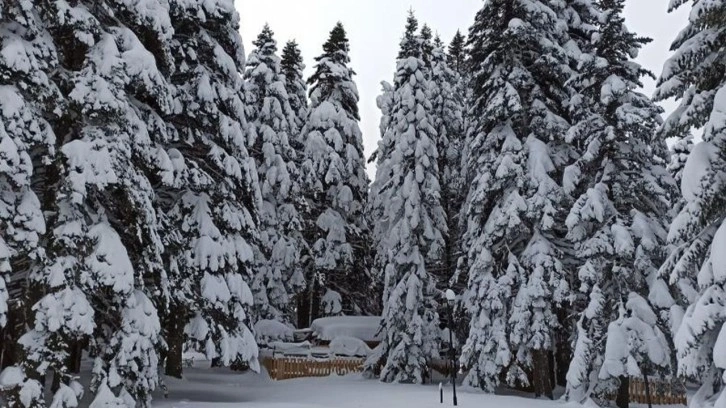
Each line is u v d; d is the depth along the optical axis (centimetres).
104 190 1341
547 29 2253
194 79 1756
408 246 2602
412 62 2795
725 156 1131
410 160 2728
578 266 2084
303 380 2658
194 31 1836
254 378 2631
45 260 1190
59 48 1371
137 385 1312
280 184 3039
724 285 1070
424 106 2764
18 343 1166
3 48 1140
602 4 2044
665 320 1686
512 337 1942
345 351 3181
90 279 1227
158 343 1523
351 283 3809
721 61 1206
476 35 2364
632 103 1858
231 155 1838
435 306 2602
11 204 1141
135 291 1369
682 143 2750
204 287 1623
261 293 2886
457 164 2962
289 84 3728
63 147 1236
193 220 1686
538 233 2039
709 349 1106
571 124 2248
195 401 1733
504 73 2228
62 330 1183
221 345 1638
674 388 1834
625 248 1706
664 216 1877
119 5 1445
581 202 1817
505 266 2164
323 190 3531
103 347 1320
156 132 1542
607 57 1939
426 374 2528
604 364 1655
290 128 3316
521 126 2259
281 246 3030
